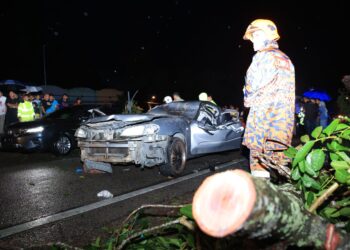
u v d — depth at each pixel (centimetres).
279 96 315
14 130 987
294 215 168
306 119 1365
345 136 264
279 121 314
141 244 324
